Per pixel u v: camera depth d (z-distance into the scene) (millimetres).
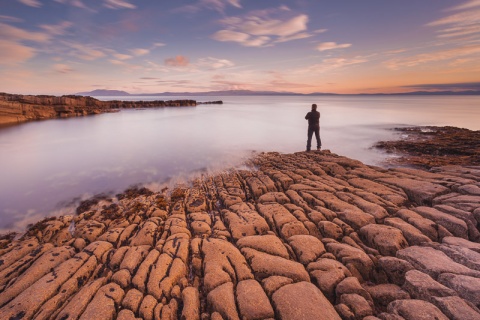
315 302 3607
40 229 6488
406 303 3420
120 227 6305
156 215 6938
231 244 5227
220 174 10727
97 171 11727
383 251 4797
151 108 62688
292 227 5695
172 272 4457
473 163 11289
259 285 4062
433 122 31391
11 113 31688
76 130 24609
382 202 6598
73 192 9211
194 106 74688
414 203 6824
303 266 4473
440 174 8531
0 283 4488
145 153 15242
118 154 15031
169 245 5211
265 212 6512
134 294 4004
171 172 11438
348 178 8852
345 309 3527
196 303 3900
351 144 17734
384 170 9547
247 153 15148
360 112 49031
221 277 4305
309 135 14336
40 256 5129
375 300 3863
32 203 8266
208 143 18344
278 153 14820
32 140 19453
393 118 36469
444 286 3580
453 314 3148
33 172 11586
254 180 9156
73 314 3658
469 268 3930
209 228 6137
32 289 4035
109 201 8375
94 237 5977
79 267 4641
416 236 4945
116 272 4480
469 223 5320
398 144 16844
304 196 7246
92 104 50031
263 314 3545
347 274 4176
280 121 33000
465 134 19297
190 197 8219
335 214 6102
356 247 4984
